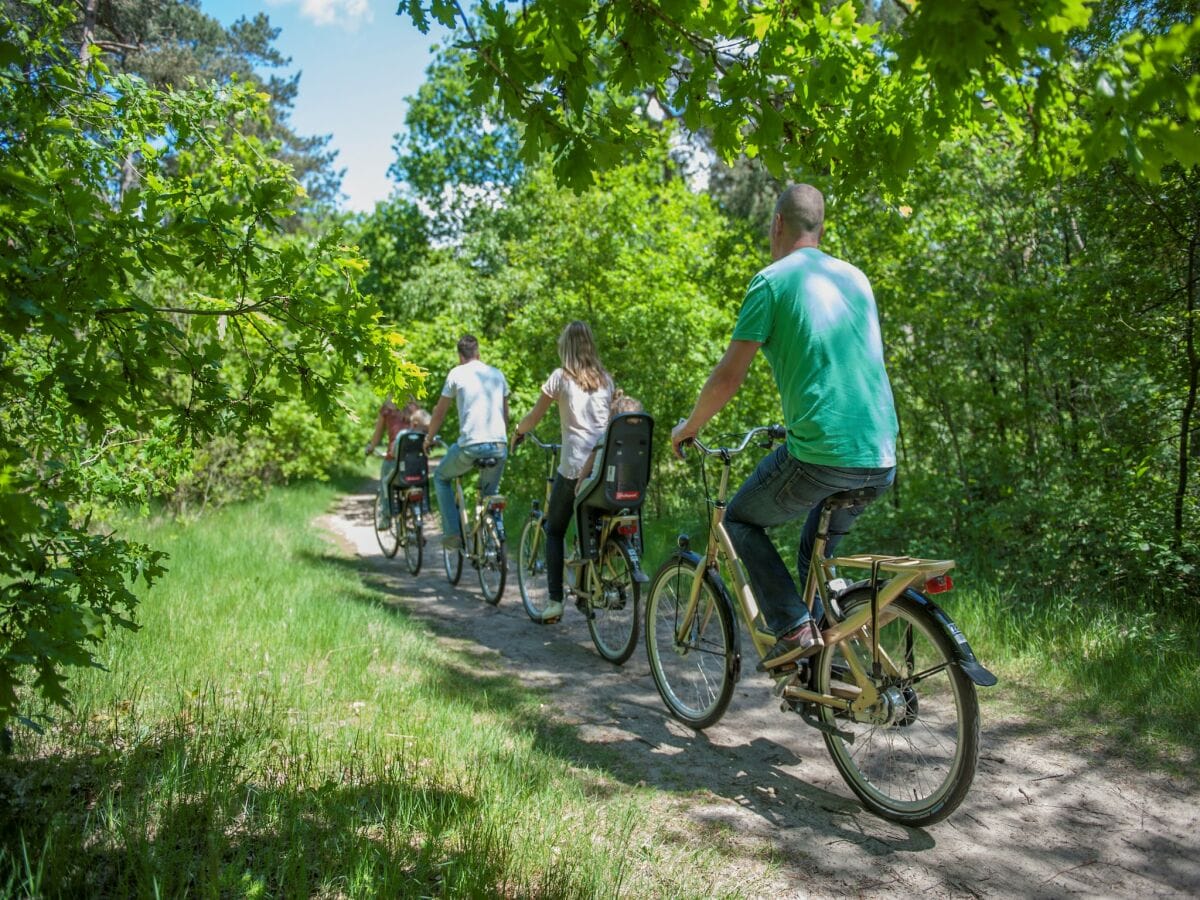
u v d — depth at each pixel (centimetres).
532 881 271
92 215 222
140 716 373
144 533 877
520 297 1255
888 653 331
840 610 344
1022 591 570
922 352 731
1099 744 389
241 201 273
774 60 238
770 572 358
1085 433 623
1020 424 701
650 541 882
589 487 532
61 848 258
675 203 1156
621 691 489
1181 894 279
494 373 739
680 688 448
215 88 395
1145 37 179
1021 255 735
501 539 698
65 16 354
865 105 251
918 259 743
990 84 196
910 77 239
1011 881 287
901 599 320
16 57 226
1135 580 542
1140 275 568
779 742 411
